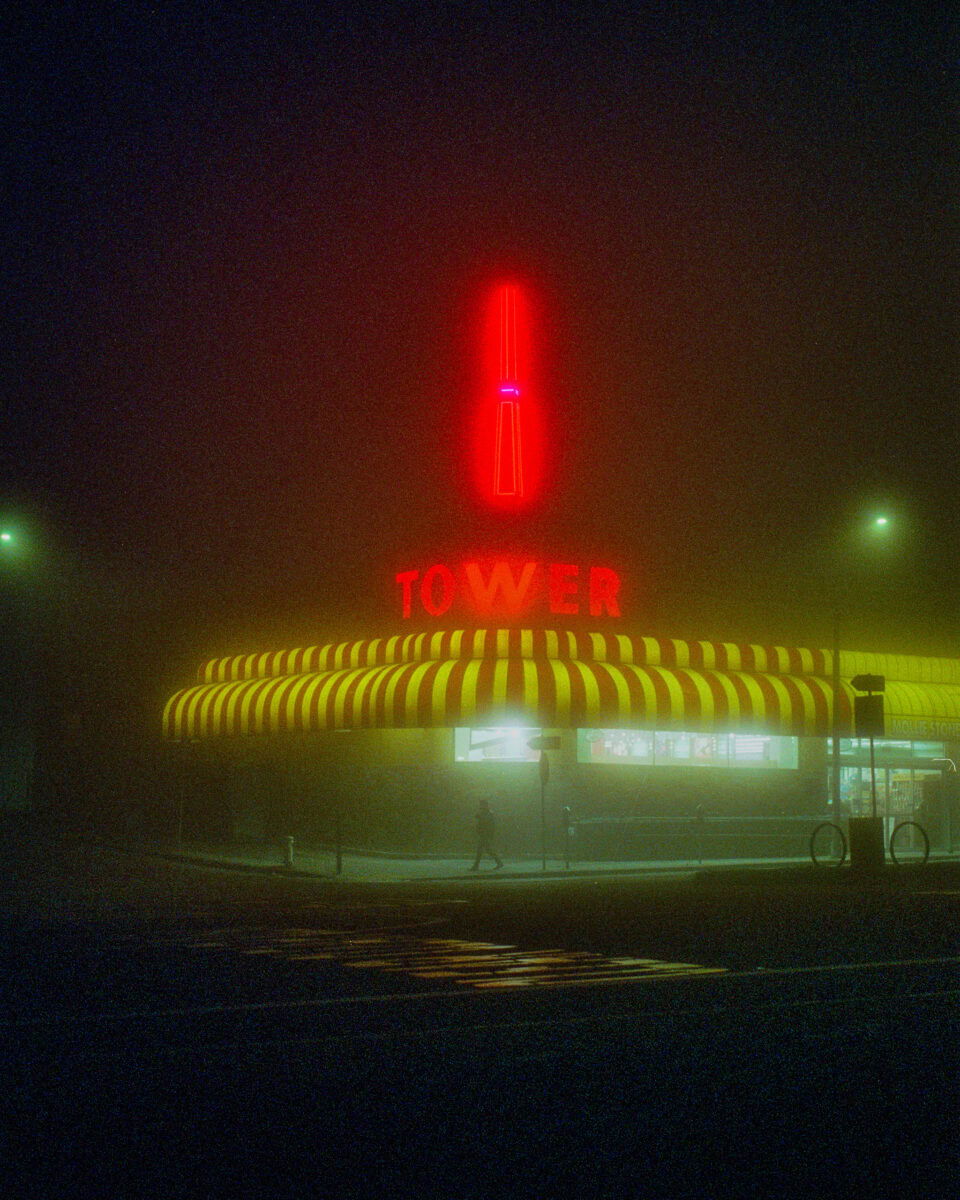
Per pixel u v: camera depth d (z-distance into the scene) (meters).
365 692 34.53
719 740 37.72
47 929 18.12
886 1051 9.41
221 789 42.56
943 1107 7.72
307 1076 8.62
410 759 35.50
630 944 16.31
